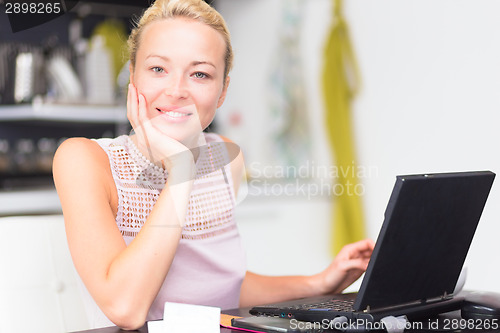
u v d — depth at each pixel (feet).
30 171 11.12
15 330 4.01
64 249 4.29
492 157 8.92
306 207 10.98
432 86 9.85
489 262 9.02
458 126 9.46
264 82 12.03
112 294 3.35
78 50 11.52
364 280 2.92
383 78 10.66
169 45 4.05
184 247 4.21
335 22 11.31
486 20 8.95
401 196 2.78
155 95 4.09
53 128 11.66
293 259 10.78
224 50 4.28
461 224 3.26
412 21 10.11
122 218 4.05
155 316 4.07
